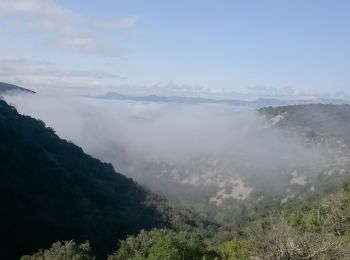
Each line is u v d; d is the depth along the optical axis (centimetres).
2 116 9300
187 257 2708
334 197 3703
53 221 6788
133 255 3656
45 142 10600
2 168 7144
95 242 6844
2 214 6144
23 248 5819
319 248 1809
